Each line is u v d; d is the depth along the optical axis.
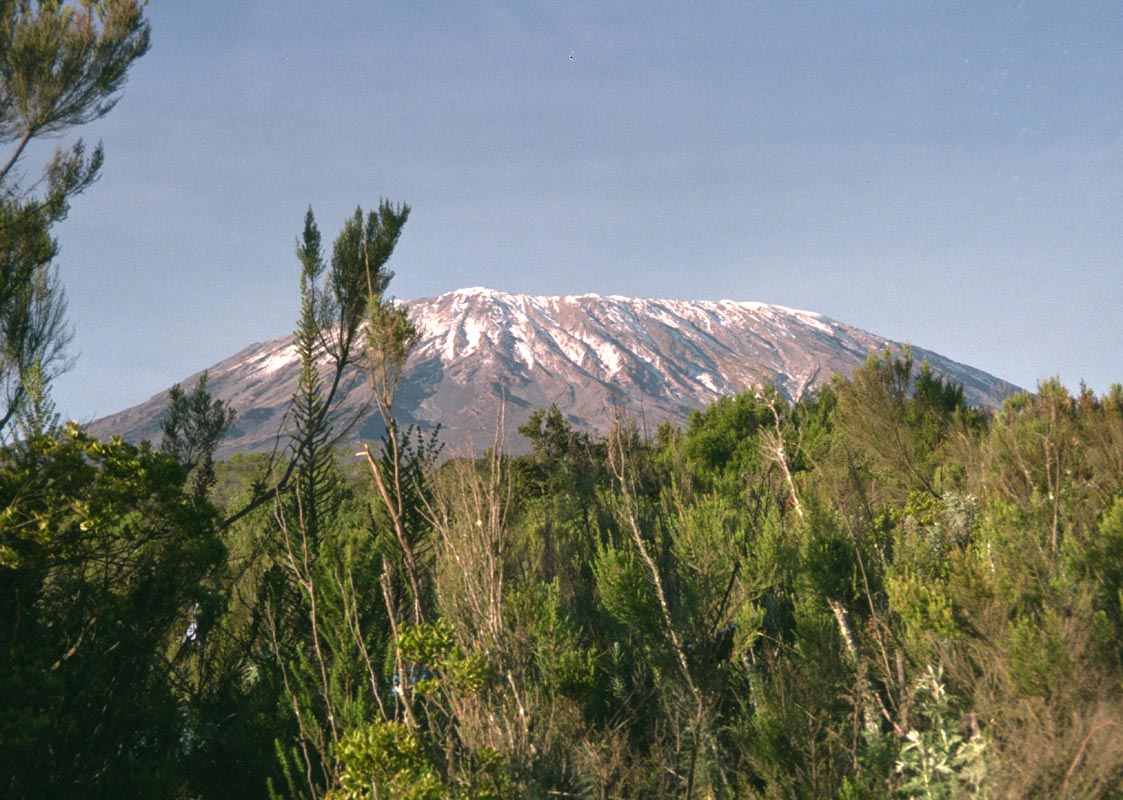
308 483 6.01
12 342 6.74
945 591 4.77
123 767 4.33
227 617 6.11
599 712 4.93
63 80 8.38
